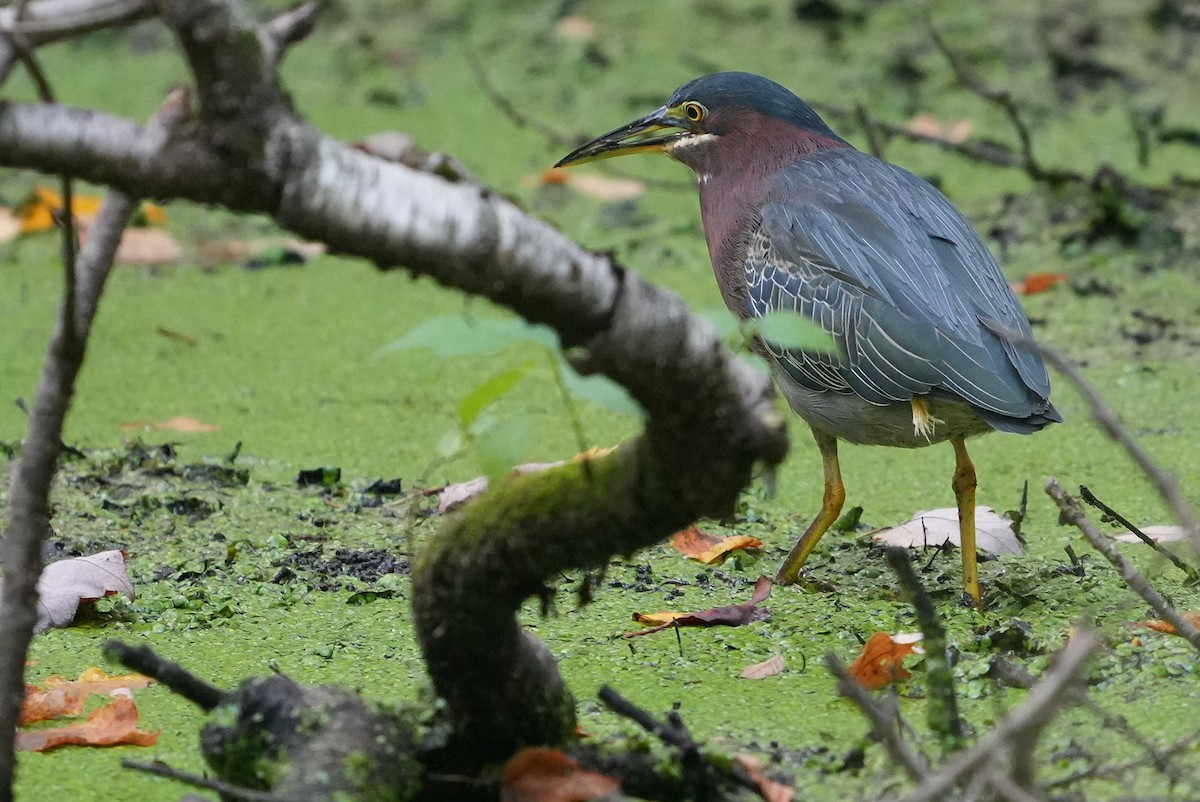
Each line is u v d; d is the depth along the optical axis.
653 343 4.55
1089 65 16.94
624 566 8.31
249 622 7.55
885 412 8.27
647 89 17.06
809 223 8.68
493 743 5.43
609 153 9.79
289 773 5.01
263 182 4.37
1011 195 14.46
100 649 7.21
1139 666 6.68
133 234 13.91
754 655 7.09
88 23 4.56
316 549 8.46
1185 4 17.73
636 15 18.72
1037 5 18.12
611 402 4.43
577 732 5.89
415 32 18.39
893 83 17.03
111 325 12.44
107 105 16.39
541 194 15.12
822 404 8.45
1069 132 16.00
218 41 4.25
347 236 4.42
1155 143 15.70
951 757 5.29
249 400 11.02
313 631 7.44
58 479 9.43
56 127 4.36
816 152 9.32
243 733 5.22
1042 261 13.49
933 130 15.84
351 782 4.98
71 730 6.18
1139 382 11.07
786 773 5.75
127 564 8.24
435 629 5.22
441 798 5.38
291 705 5.24
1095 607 7.58
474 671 5.29
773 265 8.77
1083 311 12.47
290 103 4.43
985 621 7.48
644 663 7.00
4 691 4.78
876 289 8.26
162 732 6.32
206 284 13.44
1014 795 4.55
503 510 5.07
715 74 9.71
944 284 8.20
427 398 11.12
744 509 9.25
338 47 18.03
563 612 7.66
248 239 14.40
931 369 7.98
